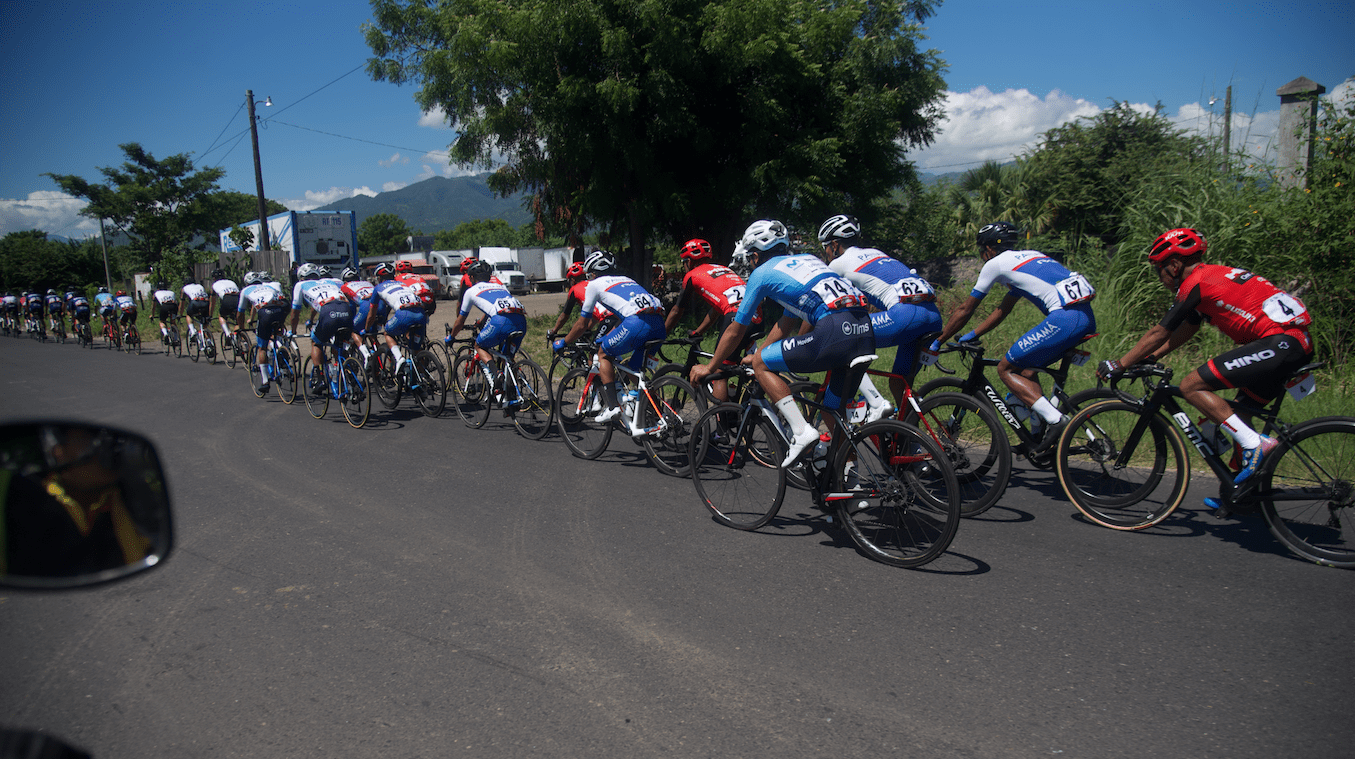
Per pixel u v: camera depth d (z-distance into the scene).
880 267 4.75
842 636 2.97
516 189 18.94
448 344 7.38
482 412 7.24
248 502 5.01
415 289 7.92
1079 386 7.04
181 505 4.98
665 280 20.23
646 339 5.59
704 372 4.26
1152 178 9.41
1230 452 4.04
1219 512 3.96
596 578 3.61
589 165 15.20
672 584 3.52
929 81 16.33
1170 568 3.55
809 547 3.98
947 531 3.51
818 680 2.66
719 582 3.53
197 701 2.60
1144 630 2.95
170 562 3.93
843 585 3.47
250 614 3.29
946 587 3.41
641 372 5.80
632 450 6.32
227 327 12.76
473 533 4.29
